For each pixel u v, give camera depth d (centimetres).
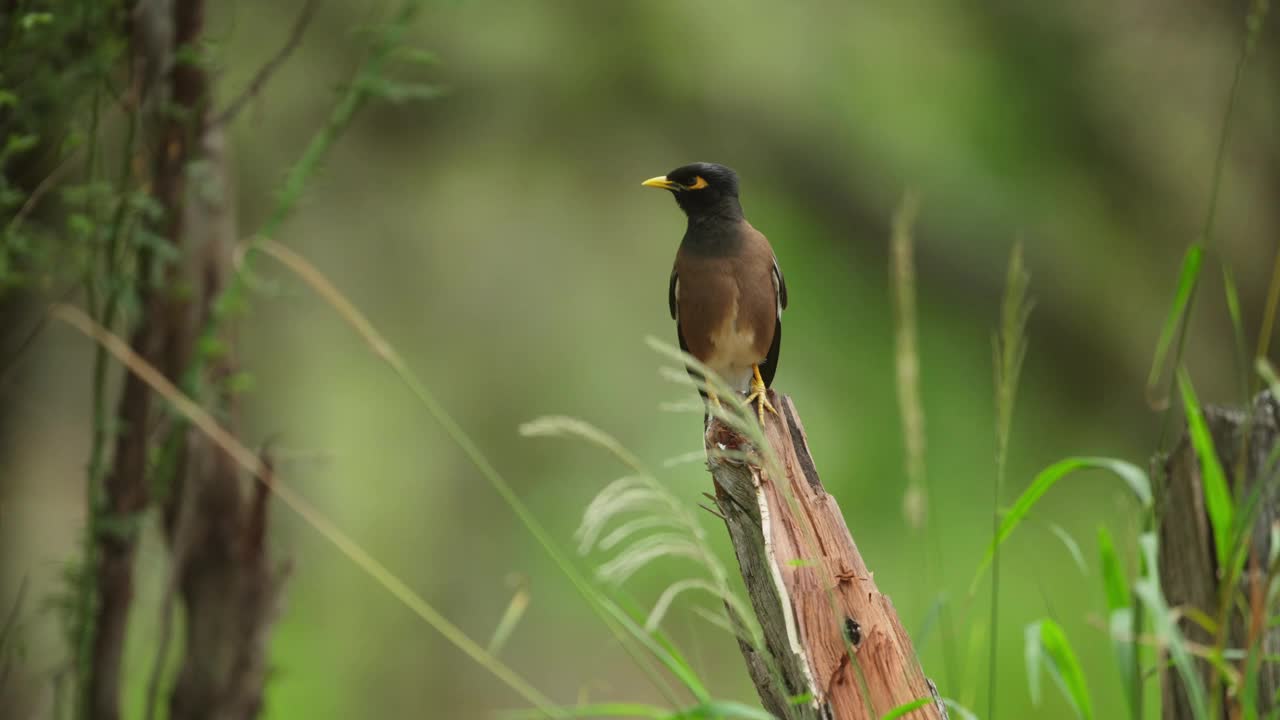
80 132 570
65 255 566
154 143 584
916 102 1410
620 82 1313
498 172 1344
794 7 1368
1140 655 470
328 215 1396
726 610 468
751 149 1371
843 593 451
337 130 586
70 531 881
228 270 599
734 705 412
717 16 1323
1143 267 1448
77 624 560
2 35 549
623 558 394
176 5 580
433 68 1225
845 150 1378
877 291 1501
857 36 1385
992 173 1409
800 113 1365
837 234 1445
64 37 558
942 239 1389
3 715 615
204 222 591
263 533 590
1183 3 1382
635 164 1357
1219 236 1423
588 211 1488
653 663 1433
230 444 530
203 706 583
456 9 1103
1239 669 473
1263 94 1396
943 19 1385
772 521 470
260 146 1185
